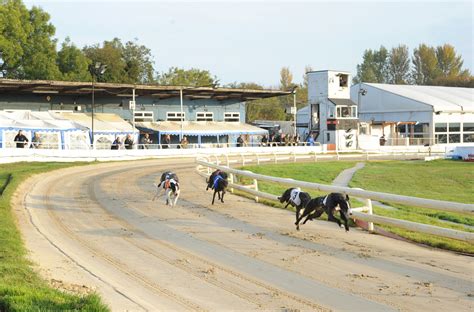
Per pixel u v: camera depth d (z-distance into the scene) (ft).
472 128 237.45
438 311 26.27
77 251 38.99
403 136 231.09
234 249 39.73
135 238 43.73
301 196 45.78
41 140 131.75
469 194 86.69
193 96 182.19
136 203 62.69
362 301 27.86
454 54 422.82
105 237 44.09
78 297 25.23
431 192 89.45
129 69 255.50
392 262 35.65
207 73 308.81
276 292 29.50
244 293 29.37
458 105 232.53
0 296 24.91
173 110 184.14
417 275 32.55
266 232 46.01
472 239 37.58
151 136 169.27
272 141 185.26
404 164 144.25
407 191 90.12
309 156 154.92
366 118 244.01
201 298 28.53
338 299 28.22
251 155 156.87
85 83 146.72
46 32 196.54
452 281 31.27
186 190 74.59
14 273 29.89
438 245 40.40
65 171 99.19
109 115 166.61
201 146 169.78
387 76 453.58
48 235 44.29
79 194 70.33
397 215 57.82
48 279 30.50
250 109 304.30
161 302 27.78
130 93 168.14
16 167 98.58
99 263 35.68
